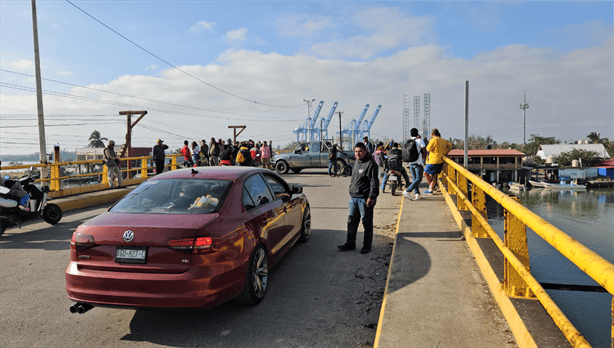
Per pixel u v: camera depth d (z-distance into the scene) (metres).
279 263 5.51
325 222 8.41
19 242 7.19
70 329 3.67
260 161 22.86
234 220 3.83
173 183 4.28
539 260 15.12
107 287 3.37
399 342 2.83
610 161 83.69
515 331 2.79
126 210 3.90
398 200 11.13
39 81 13.70
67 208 10.78
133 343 3.38
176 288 3.27
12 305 4.26
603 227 36.56
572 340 1.85
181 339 3.43
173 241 3.32
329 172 20.53
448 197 8.56
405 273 4.30
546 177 76.88
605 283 1.47
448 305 3.44
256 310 4.00
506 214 3.24
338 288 4.57
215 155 21.62
